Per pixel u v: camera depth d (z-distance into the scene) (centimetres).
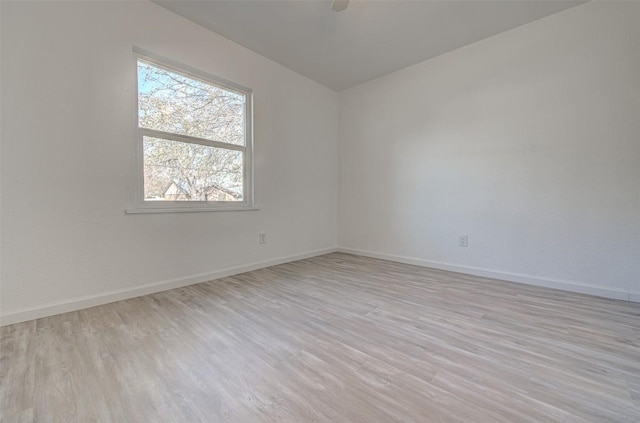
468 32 273
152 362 136
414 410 105
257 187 319
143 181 234
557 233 251
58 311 191
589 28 232
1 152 171
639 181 216
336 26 263
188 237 261
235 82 291
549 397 111
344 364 135
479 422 99
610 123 226
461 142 305
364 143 395
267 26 262
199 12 242
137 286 229
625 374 126
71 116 195
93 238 206
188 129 262
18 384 118
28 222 181
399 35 277
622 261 223
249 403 109
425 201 336
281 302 217
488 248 290
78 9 196
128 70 220
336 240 431
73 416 102
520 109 267
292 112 358
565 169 246
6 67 171
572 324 178
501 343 154
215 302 217
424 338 161
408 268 328
